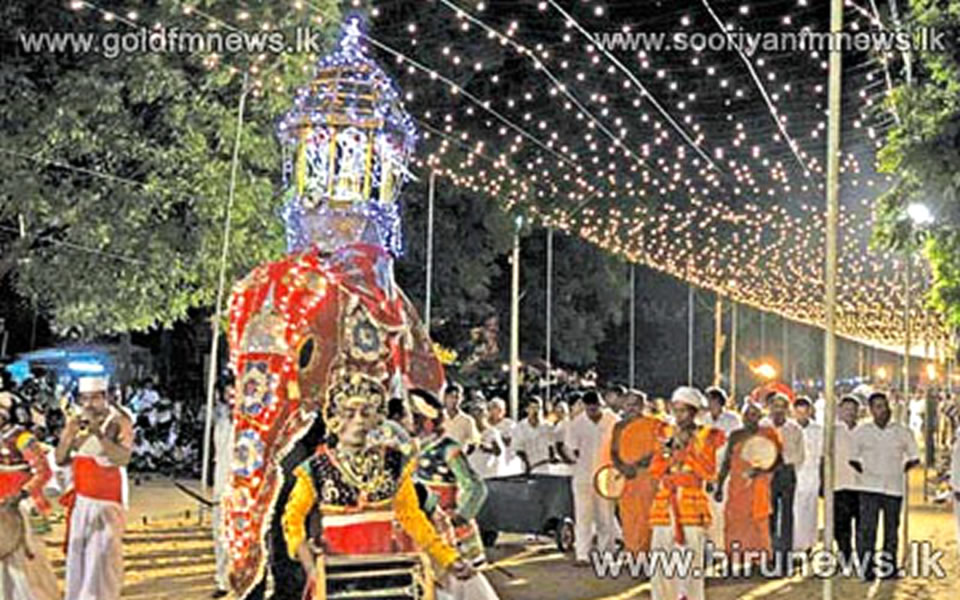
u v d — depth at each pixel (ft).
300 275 31.01
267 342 30.32
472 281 104.68
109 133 60.39
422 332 32.94
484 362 111.86
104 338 109.29
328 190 33.32
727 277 118.83
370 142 33.71
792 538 51.21
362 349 31.01
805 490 53.67
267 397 29.94
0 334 99.25
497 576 47.32
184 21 60.13
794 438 51.39
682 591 38.42
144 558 49.75
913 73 55.67
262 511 29.25
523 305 122.93
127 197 61.52
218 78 61.41
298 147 33.78
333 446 24.03
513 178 90.58
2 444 34.91
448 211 103.14
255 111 63.26
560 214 100.01
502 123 105.70
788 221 103.30
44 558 35.63
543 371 115.85
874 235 50.24
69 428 37.35
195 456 86.94
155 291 63.72
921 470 96.48
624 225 109.50
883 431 49.93
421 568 23.99
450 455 28.73
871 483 49.65
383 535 23.84
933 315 96.22
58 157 60.44
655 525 38.73
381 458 23.97
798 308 129.08
